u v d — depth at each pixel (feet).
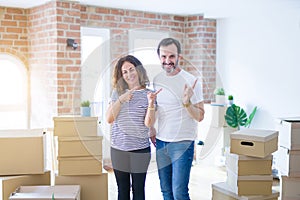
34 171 9.22
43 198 8.40
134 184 8.48
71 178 9.37
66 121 9.18
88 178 9.45
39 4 17.30
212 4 17.11
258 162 9.31
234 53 20.22
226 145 18.62
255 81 19.21
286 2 16.25
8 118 18.15
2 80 17.93
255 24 19.13
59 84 16.47
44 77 17.33
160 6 17.99
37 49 17.78
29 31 18.30
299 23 17.10
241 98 19.93
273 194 9.48
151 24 19.76
